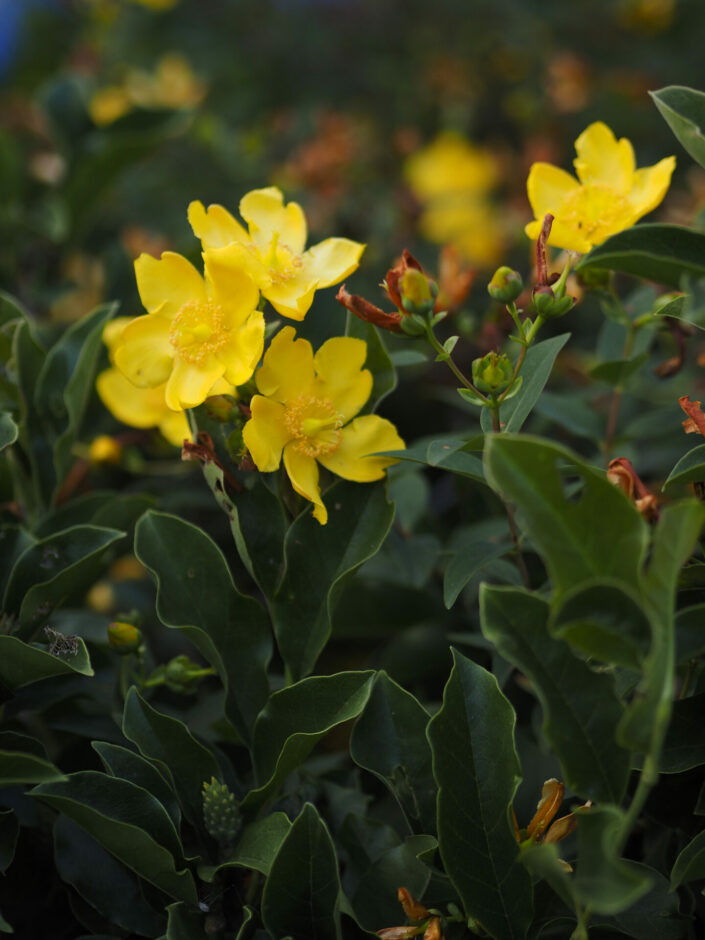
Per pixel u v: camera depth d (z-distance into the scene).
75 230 1.14
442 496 1.06
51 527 0.92
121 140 1.10
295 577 0.85
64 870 0.82
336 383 0.84
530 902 0.80
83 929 0.86
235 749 0.89
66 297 1.12
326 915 0.80
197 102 1.68
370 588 0.95
